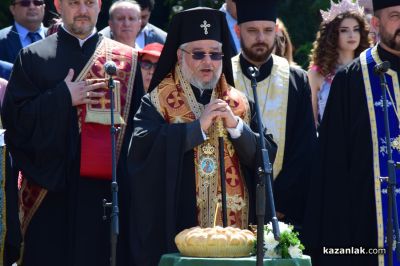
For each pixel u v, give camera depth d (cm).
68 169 1805
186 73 1730
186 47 1723
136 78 1873
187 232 1528
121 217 1809
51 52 1850
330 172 1795
